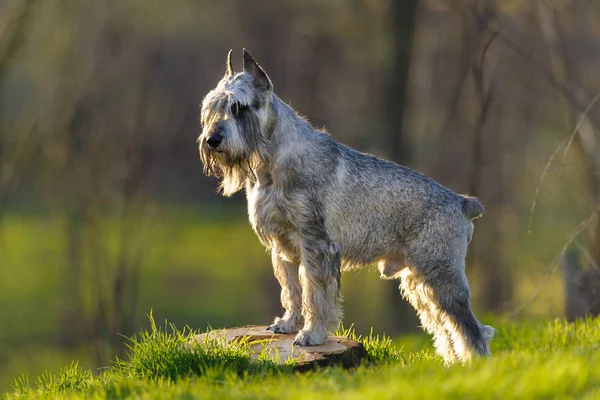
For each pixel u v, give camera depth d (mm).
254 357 7082
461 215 7582
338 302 7301
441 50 24516
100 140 20312
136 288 18812
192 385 6383
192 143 33406
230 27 27172
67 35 19938
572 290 11875
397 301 19969
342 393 5590
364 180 7422
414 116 24547
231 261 30875
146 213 23594
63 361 18844
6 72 20250
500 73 22172
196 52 28844
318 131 7543
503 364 6164
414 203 7453
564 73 15516
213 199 38375
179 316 23531
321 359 6953
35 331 21000
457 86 22656
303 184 7152
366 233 7453
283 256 7484
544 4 15930
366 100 24000
